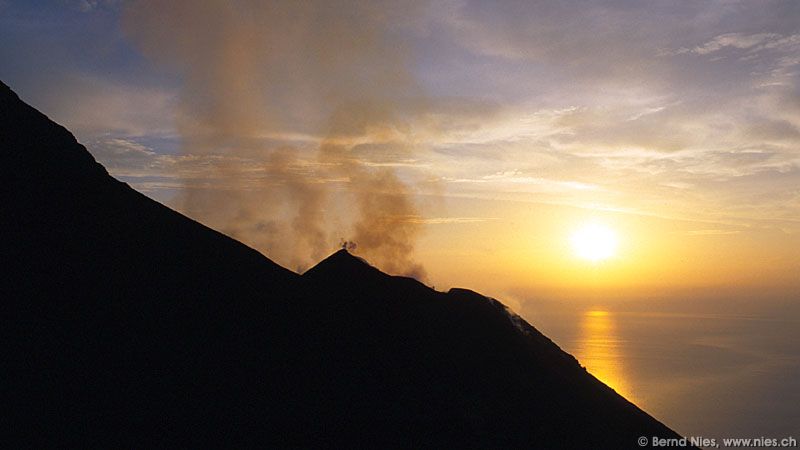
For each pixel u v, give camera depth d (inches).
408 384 1647.4
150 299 1648.6
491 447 1473.9
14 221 1715.1
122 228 1953.7
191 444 1177.4
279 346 1647.4
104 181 2198.6
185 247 2020.2
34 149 2069.4
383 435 1392.7
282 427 1312.7
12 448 1035.3
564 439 1617.9
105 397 1239.5
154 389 1310.3
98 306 1535.4
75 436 1109.7
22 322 1373.0
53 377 1246.9
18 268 1545.3
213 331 1609.3
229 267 2000.5
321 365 1619.1
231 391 1390.3
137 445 1133.1
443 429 1487.5
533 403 1756.9
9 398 1147.3
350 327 1875.0
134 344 1441.9
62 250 1696.6
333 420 1391.5
